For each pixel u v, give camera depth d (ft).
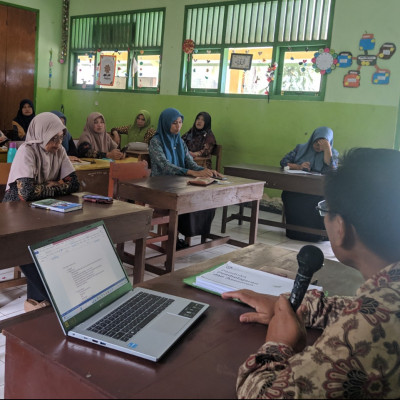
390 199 2.76
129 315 3.89
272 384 2.57
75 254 3.90
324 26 17.94
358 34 17.16
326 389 2.46
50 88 27.04
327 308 3.95
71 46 26.73
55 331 3.62
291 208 15.49
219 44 20.66
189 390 2.99
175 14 21.90
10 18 24.85
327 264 6.12
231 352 3.53
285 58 19.29
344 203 2.87
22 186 8.36
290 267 5.89
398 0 16.28
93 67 26.00
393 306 2.58
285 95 19.33
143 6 23.03
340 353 2.50
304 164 15.66
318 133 15.78
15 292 9.61
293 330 3.16
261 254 6.33
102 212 8.02
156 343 3.47
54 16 26.43
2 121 25.50
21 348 3.44
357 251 2.96
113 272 4.26
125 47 24.08
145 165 12.13
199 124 20.06
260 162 20.30
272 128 19.79
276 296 4.31
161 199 10.48
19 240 6.54
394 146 17.13
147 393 2.92
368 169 2.85
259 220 15.76
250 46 19.75
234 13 20.07
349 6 17.22
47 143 8.76
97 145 17.69
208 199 11.12
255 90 20.18
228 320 4.09
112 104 25.03
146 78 23.70
